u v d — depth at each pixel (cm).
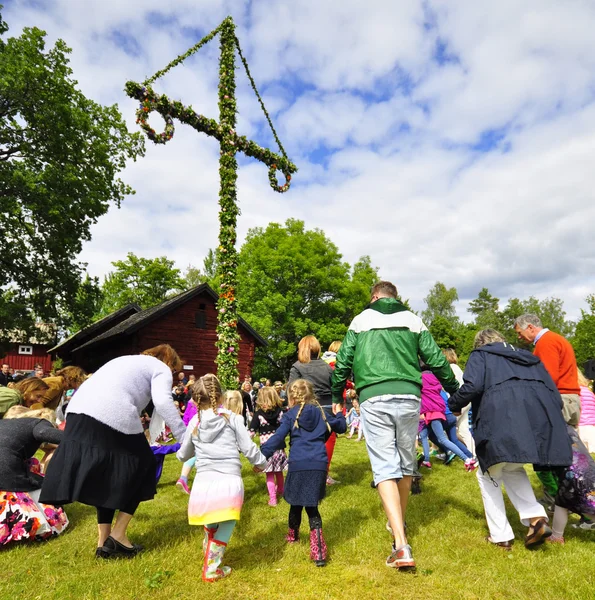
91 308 2288
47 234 2067
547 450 331
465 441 693
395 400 339
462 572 313
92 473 325
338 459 785
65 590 286
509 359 360
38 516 385
